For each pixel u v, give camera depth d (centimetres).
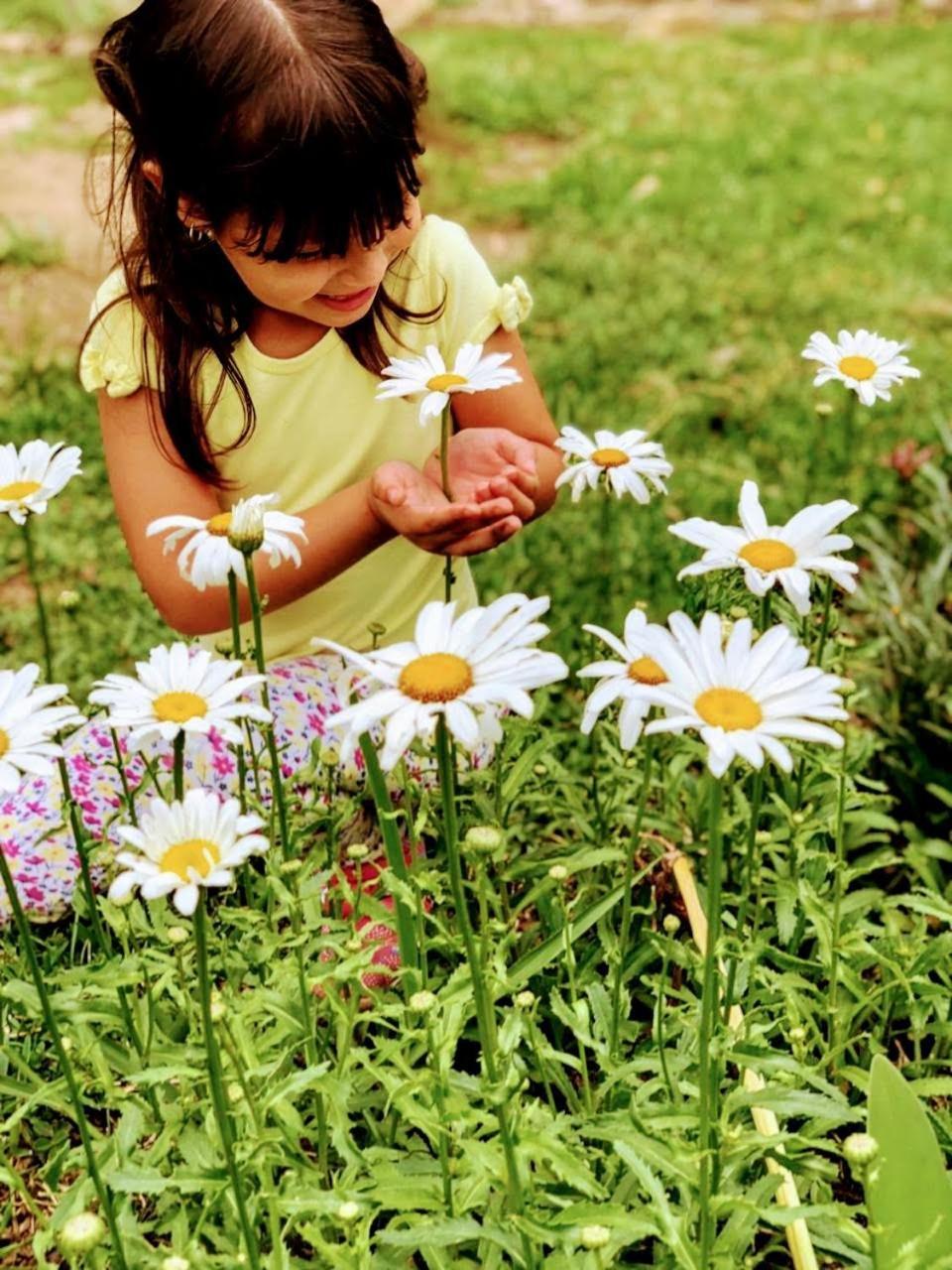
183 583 223
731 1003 189
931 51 725
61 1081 174
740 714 133
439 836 221
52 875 225
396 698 140
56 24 748
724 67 703
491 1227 161
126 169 211
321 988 197
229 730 152
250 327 224
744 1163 174
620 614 315
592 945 214
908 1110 161
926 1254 158
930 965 207
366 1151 175
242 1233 171
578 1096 204
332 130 182
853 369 217
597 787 243
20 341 441
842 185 558
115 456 229
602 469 214
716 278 482
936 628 297
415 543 207
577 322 450
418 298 234
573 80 669
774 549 165
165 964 188
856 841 250
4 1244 190
